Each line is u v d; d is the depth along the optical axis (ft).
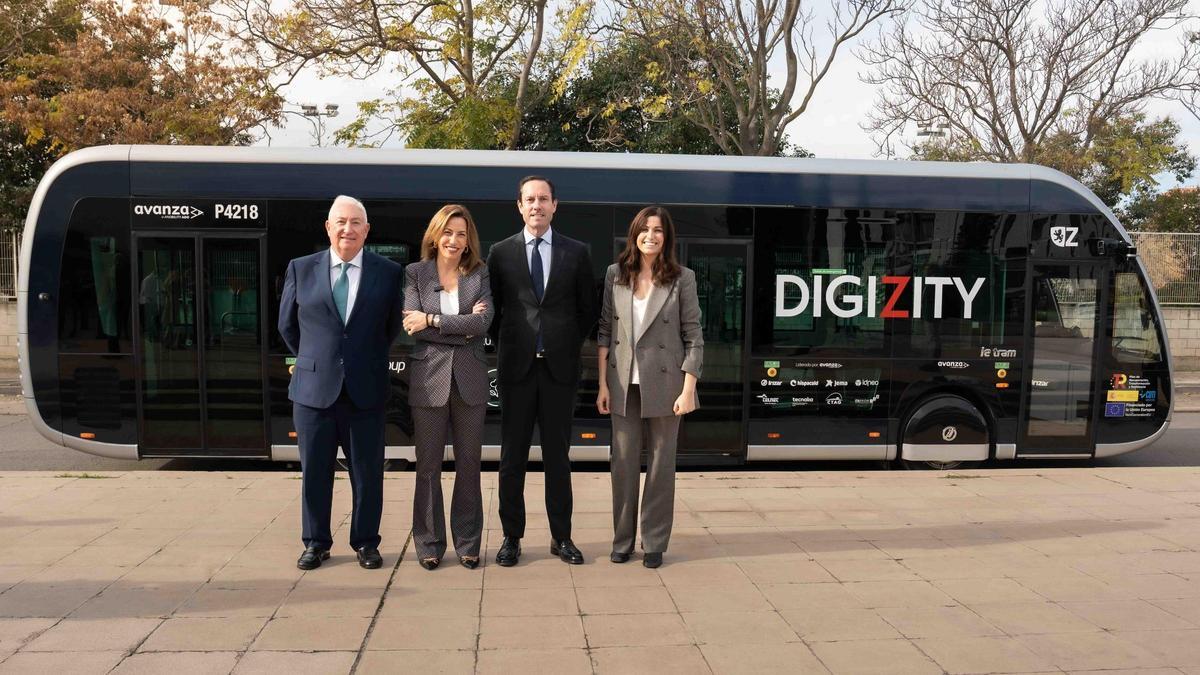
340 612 12.91
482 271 15.02
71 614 12.69
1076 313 26.23
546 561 15.64
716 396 25.36
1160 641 12.30
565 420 15.25
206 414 24.44
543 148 67.05
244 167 24.34
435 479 15.08
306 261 14.78
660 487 15.34
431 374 14.75
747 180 25.32
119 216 24.17
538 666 11.16
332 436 14.88
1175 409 42.91
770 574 15.08
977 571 15.40
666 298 15.08
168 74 53.47
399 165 24.62
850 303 25.57
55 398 24.35
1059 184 26.11
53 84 56.70
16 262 55.26
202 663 11.07
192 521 17.92
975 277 25.90
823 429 25.67
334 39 49.39
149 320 24.31
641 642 12.01
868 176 25.63
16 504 19.21
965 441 25.84
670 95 52.85
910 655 11.72
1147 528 18.39
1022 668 11.35
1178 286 57.77
